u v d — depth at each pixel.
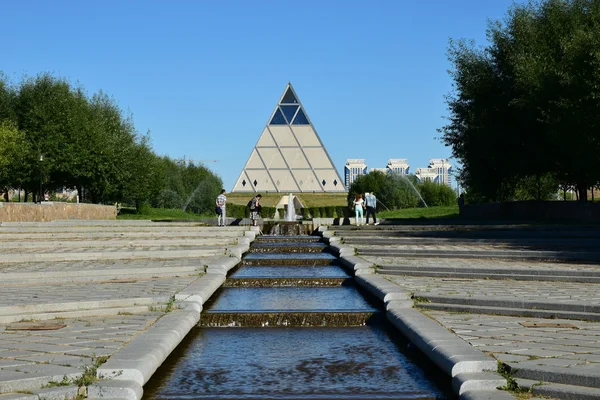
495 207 42.00
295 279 15.67
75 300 11.25
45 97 59.12
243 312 11.11
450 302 11.35
